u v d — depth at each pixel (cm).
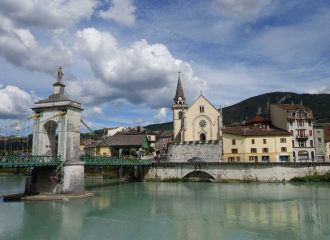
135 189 5256
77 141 4328
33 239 2373
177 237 2414
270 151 6544
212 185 5666
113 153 8244
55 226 2736
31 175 4228
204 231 2573
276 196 4256
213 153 6988
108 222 2888
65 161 4084
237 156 6725
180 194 4609
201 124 7731
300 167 6041
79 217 3081
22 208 3472
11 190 4975
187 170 6366
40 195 4084
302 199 3991
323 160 6894
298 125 6938
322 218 2972
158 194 4628
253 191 4769
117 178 7362
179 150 7281
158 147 11650
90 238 2402
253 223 2819
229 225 2759
